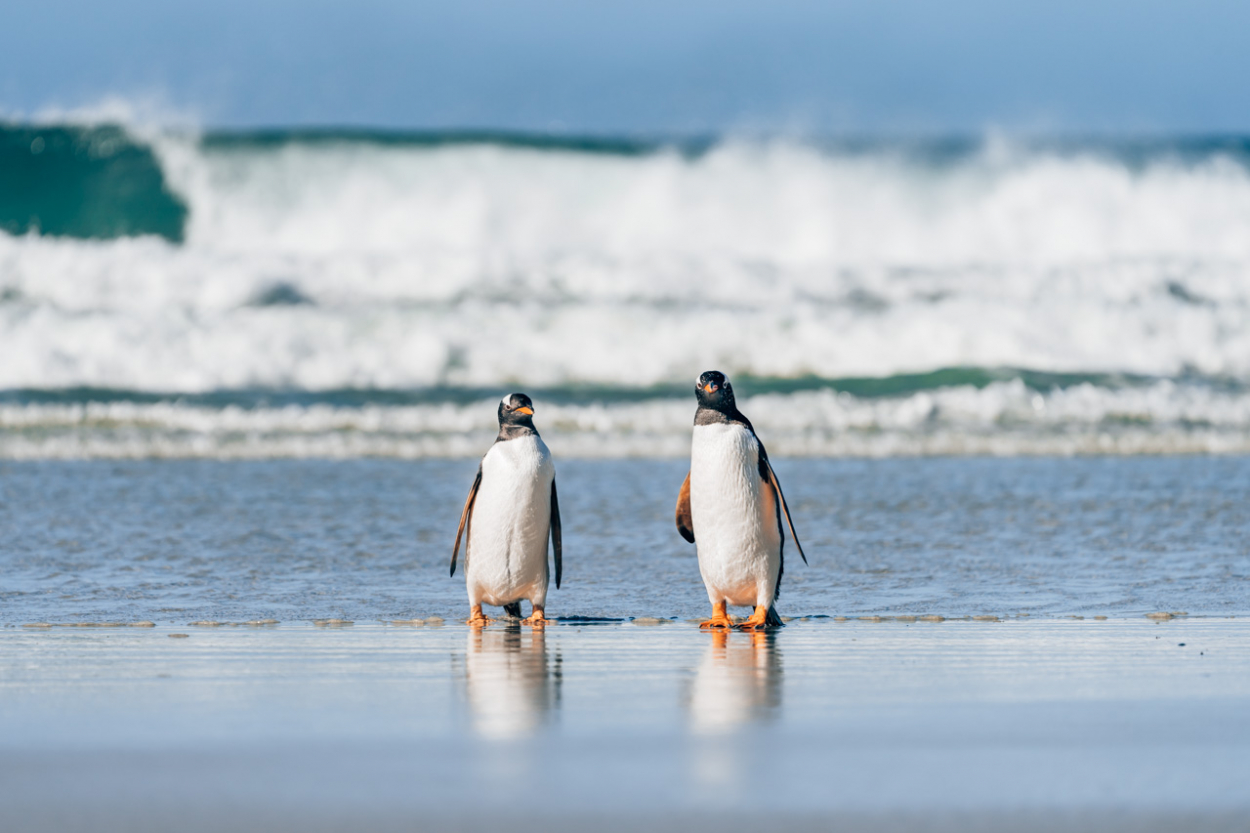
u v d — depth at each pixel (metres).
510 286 48.41
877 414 40.31
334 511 26.92
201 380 42.16
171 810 8.23
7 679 13.09
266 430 37.56
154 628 16.59
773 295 48.62
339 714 11.33
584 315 45.59
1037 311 46.84
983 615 17.75
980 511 27.11
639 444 36.59
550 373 44.12
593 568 21.73
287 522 25.62
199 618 17.42
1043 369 45.25
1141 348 46.22
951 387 42.16
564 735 10.45
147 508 26.89
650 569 21.66
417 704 11.80
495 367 43.97
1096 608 18.30
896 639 15.88
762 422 39.59
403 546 23.52
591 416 39.34
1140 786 8.83
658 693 12.37
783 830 7.82
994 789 8.73
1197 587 19.91
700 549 17.12
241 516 26.17
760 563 16.91
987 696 12.18
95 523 25.14
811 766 9.40
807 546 23.44
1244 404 42.22
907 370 45.38
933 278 49.88
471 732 10.55
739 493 16.77
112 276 47.47
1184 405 41.88
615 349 44.72
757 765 9.41
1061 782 8.94
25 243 48.34
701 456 16.88
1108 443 37.62
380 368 43.34
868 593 19.53
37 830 7.80
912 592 19.59
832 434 38.00
